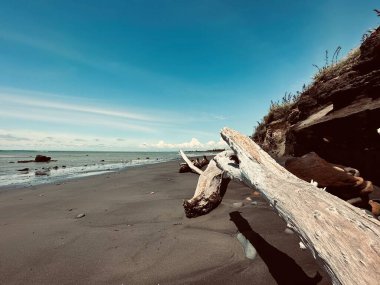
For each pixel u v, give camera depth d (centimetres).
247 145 268
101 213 402
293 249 224
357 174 331
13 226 348
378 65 446
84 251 252
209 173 391
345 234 123
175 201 455
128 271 210
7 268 221
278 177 208
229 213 347
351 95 493
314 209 148
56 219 378
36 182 845
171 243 263
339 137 502
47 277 204
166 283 189
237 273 196
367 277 101
